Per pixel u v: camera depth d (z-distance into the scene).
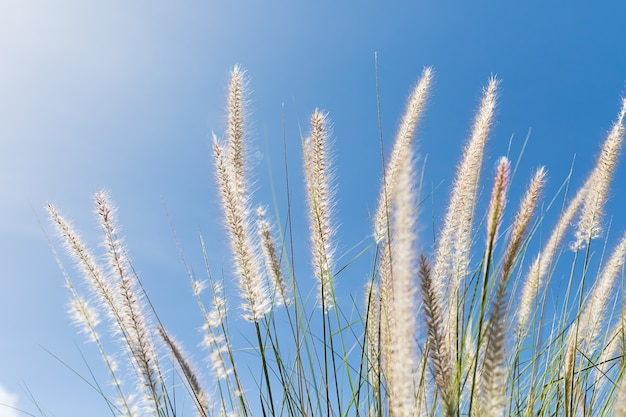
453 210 0.67
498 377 0.39
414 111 0.66
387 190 0.64
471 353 0.53
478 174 0.66
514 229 0.43
